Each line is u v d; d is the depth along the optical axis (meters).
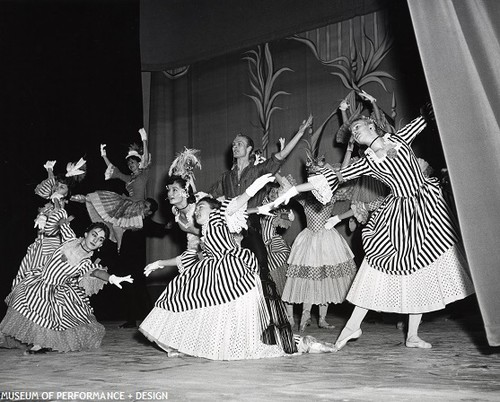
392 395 2.75
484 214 3.27
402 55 7.47
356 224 7.19
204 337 4.00
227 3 8.62
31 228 8.00
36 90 8.16
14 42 7.98
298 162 8.12
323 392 2.84
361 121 4.25
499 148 3.28
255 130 8.54
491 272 3.24
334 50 7.93
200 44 8.85
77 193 8.35
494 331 3.19
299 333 5.60
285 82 8.30
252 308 4.04
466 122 3.31
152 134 9.25
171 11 9.04
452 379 3.11
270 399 2.71
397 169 4.17
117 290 8.29
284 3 8.16
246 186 4.95
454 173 3.29
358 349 4.34
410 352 4.14
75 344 4.61
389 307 4.29
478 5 3.42
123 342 5.11
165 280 8.93
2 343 4.83
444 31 3.38
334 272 5.98
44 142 8.20
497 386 2.92
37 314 4.52
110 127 8.74
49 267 4.58
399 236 4.23
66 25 8.37
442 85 3.35
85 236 4.66
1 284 7.76
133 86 8.98
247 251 4.14
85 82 8.55
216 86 8.90
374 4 7.54
